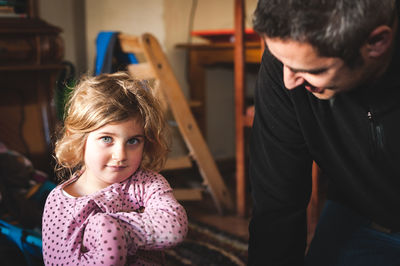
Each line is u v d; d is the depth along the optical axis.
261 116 0.97
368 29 0.62
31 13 2.30
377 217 0.93
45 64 2.24
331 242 0.99
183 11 2.98
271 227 0.98
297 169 0.95
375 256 0.93
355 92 0.80
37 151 2.33
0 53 2.10
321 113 0.87
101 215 0.82
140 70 2.14
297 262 1.01
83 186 0.96
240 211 2.32
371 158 0.84
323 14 0.61
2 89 2.23
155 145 1.01
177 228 0.85
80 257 0.82
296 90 0.88
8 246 1.38
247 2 3.19
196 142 2.26
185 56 3.03
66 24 2.71
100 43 2.19
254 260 1.01
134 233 0.82
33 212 1.58
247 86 3.25
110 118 0.87
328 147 0.91
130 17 2.83
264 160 0.97
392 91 0.77
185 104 2.21
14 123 2.28
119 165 0.90
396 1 0.69
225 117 3.28
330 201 1.09
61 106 2.15
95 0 2.71
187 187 2.79
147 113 0.93
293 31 0.62
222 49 2.85
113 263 0.78
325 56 0.64
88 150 0.91
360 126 0.83
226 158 3.31
